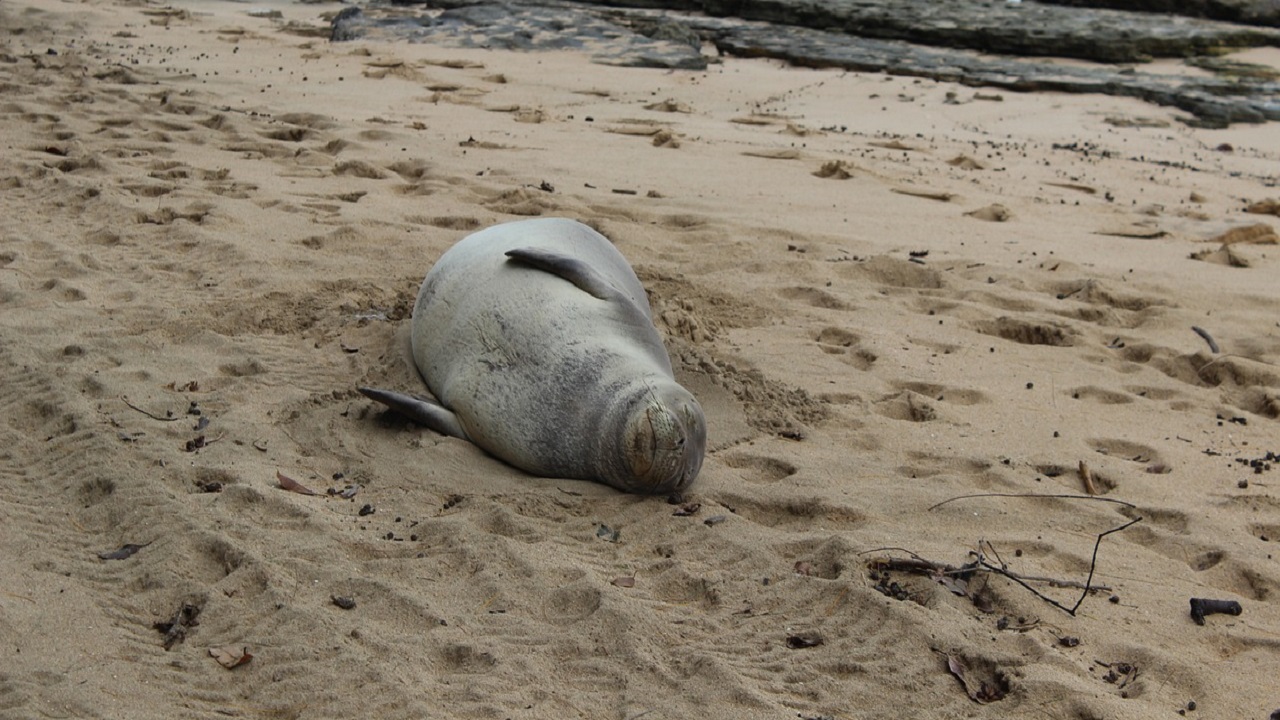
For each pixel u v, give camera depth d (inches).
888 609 267.7
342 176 622.8
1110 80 1175.0
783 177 700.7
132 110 730.2
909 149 837.2
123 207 533.0
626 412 313.1
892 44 1320.1
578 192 618.5
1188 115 1077.1
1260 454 375.2
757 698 237.1
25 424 346.6
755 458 349.1
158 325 416.8
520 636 256.8
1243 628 274.7
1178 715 241.3
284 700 233.9
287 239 508.1
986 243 597.9
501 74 1003.9
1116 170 832.9
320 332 418.0
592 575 279.3
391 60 1023.6
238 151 661.9
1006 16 1392.7
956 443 368.5
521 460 331.0
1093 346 465.7
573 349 329.4
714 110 944.3
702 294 483.5
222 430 341.4
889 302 497.7
